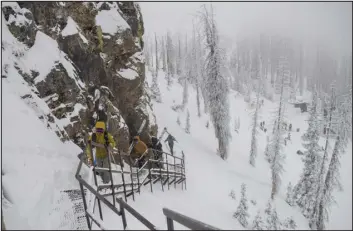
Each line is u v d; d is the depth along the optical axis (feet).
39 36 30.68
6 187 15.88
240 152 112.47
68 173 20.99
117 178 30.60
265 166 104.06
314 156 49.93
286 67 105.91
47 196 17.11
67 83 31.09
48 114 26.30
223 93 90.48
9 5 27.73
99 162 24.45
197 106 165.58
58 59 30.94
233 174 70.54
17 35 27.58
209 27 91.61
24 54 27.68
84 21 41.06
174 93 181.16
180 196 35.12
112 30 45.70
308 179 45.50
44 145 21.63
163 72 240.32
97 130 22.70
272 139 72.59
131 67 50.19
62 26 35.32
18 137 20.02
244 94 218.38
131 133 52.08
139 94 53.11
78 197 18.81
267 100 201.87
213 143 110.22
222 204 29.99
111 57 45.80
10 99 22.31
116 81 46.75
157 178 38.42
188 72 206.39
